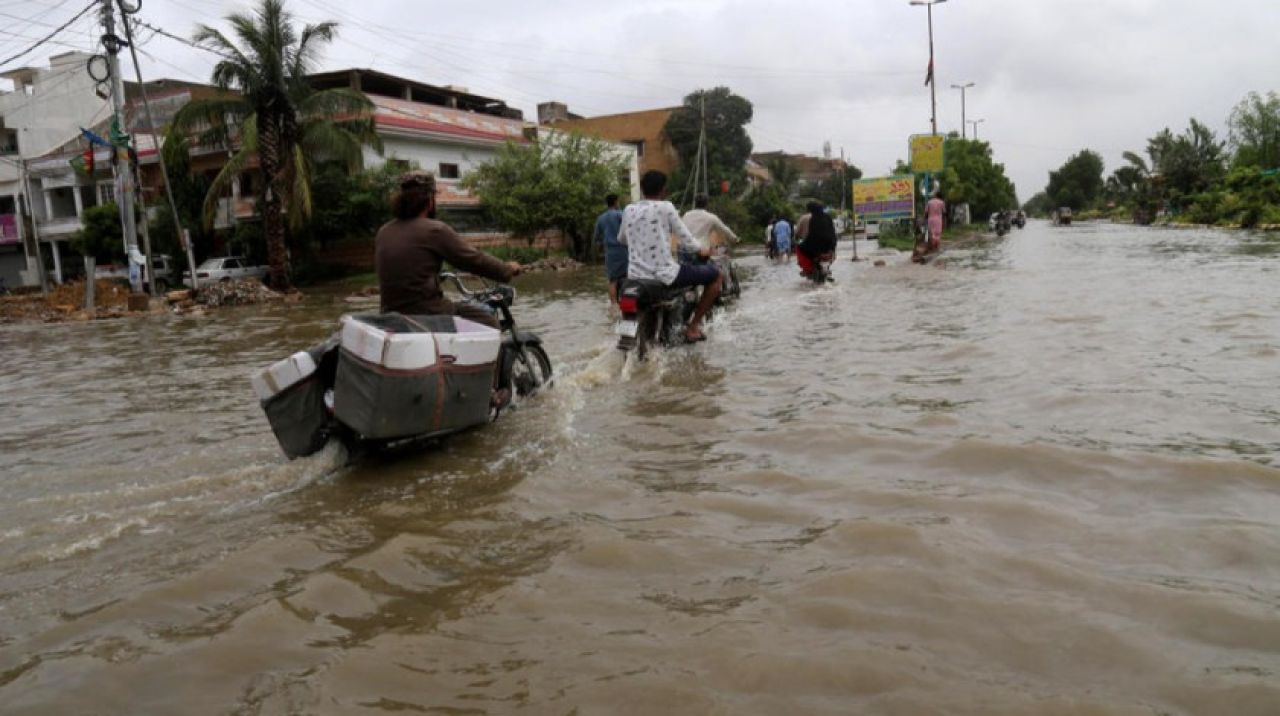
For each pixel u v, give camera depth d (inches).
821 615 100.0
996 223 1592.0
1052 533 120.7
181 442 209.9
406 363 168.6
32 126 1604.3
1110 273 531.8
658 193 294.5
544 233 1476.4
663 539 126.2
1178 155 2222.0
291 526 139.9
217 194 1003.9
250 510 149.9
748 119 2213.3
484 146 1439.5
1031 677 85.1
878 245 1173.1
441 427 180.4
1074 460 151.3
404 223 207.6
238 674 93.4
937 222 774.5
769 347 303.1
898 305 412.8
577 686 87.7
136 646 100.7
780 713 81.0
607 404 221.9
